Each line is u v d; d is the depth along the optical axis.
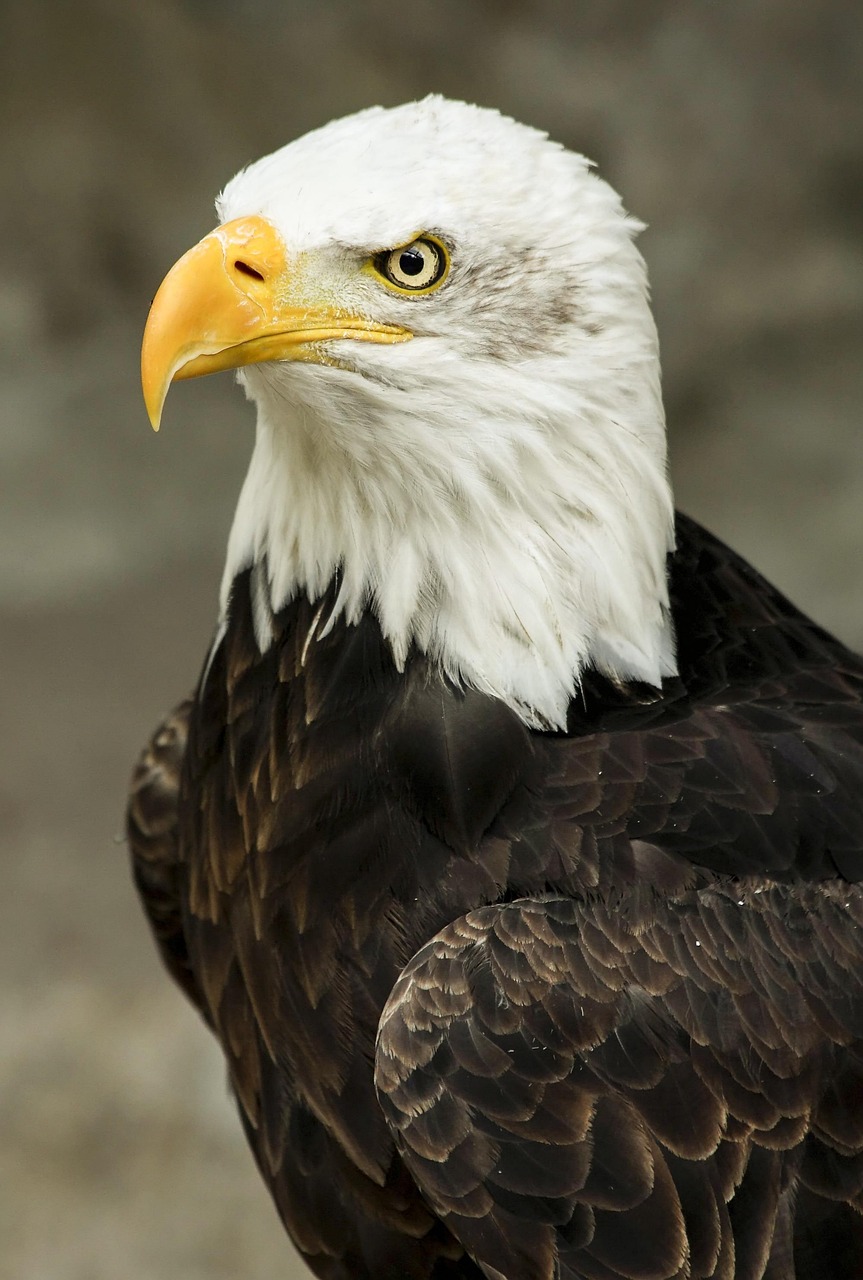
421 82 28.38
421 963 7.26
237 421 26.78
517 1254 7.03
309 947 7.71
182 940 10.27
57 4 28.39
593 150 27.61
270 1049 8.02
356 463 7.64
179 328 7.39
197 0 28.84
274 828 7.89
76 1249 14.62
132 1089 16.02
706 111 27.75
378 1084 7.17
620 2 28.64
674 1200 6.97
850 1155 7.20
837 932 7.41
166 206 27.50
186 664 22.11
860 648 21.09
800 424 25.69
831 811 7.59
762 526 23.78
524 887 7.41
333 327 7.46
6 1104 15.83
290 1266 14.54
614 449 7.63
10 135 27.86
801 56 28.12
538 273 7.49
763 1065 7.14
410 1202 7.66
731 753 7.58
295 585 8.05
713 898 7.33
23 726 20.97
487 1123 7.03
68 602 23.39
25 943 17.70
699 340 26.44
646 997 7.12
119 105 28.03
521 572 7.59
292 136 27.95
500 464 7.52
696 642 8.16
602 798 7.46
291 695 7.97
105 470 25.59
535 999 7.09
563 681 7.64
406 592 7.67
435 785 7.55
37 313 27.30
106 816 19.52
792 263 27.08
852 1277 7.14
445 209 7.38
